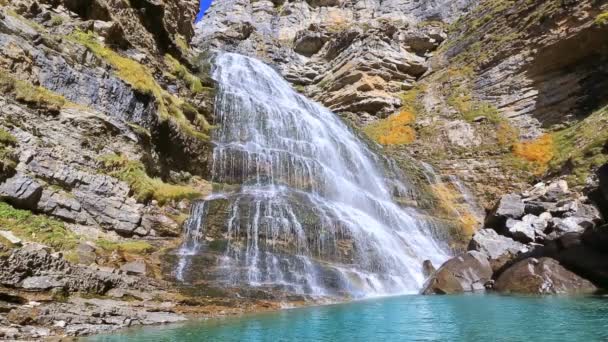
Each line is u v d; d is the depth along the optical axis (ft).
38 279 32.12
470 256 57.62
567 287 48.34
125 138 55.36
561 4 105.50
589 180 73.61
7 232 37.09
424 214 82.89
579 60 101.30
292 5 184.85
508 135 102.22
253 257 50.55
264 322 34.27
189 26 117.08
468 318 34.35
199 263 46.50
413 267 63.10
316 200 68.13
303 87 148.97
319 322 34.12
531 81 108.37
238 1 182.29
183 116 71.61
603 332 27.45
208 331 30.66
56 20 61.46
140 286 38.65
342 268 54.95
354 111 130.62
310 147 85.51
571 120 97.50
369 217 71.36
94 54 59.98
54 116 49.52
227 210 55.83
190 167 66.44
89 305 32.83
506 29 122.31
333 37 155.94
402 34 149.59
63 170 46.11
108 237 46.03
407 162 100.27
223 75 107.76
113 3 73.56
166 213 52.60
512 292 50.03
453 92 123.34
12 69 48.73
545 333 27.71
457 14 159.22
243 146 76.18
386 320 34.53
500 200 75.66
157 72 74.74
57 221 43.19
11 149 42.91
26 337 26.78
